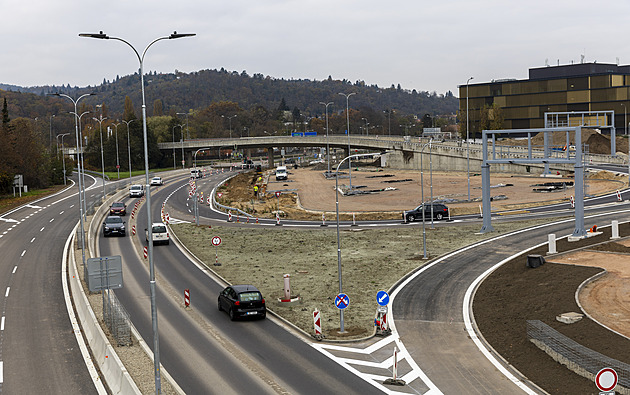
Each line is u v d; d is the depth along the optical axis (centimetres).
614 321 2572
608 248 3994
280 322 3139
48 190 10812
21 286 4047
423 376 2344
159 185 11506
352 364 2497
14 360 2619
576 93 15612
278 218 6650
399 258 4550
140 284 4006
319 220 6881
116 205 7569
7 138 10231
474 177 10306
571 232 4844
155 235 5438
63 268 4594
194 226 6650
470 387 2212
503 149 11412
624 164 10006
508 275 3706
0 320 3253
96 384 2328
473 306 3262
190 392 2191
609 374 1709
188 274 4294
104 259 2589
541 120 16188
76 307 3481
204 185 11469
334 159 17450
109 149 16550
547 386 2169
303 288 3794
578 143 4469
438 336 2831
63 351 2730
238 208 8094
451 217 6519
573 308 2792
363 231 5897
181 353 2636
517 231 5191
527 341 2588
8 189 9994
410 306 3341
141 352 2597
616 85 15162
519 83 16425
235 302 3144
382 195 8619
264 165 17675
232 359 2562
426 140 13912
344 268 4319
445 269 4094
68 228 6531
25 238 5991
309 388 2230
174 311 3359
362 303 3425
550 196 7456
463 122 17188
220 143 16575
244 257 4841
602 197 6919
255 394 2170
